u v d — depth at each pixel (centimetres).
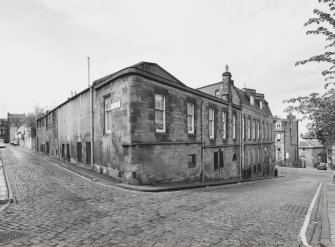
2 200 841
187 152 1803
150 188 1241
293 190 1627
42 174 1485
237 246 539
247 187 1723
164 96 1603
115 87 1513
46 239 539
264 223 725
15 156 2869
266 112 3872
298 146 6456
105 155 1617
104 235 573
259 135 3484
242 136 2850
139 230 616
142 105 1425
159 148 1532
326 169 5453
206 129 2077
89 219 690
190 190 1359
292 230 675
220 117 2342
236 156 2672
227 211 845
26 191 1009
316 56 499
